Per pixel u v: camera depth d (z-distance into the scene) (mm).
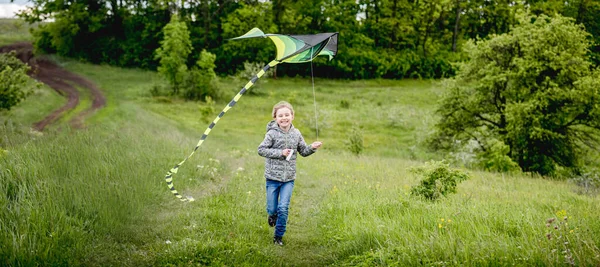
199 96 43844
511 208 7270
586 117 22391
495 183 12430
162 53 43812
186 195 8148
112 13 64500
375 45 73312
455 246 4797
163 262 4820
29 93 21188
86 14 60344
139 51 59750
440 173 8070
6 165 6699
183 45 44125
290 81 57156
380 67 62875
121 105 35531
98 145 9805
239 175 10547
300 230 6699
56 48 61406
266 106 41562
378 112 40125
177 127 28656
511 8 67938
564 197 9867
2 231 4781
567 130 23109
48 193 5832
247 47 59812
